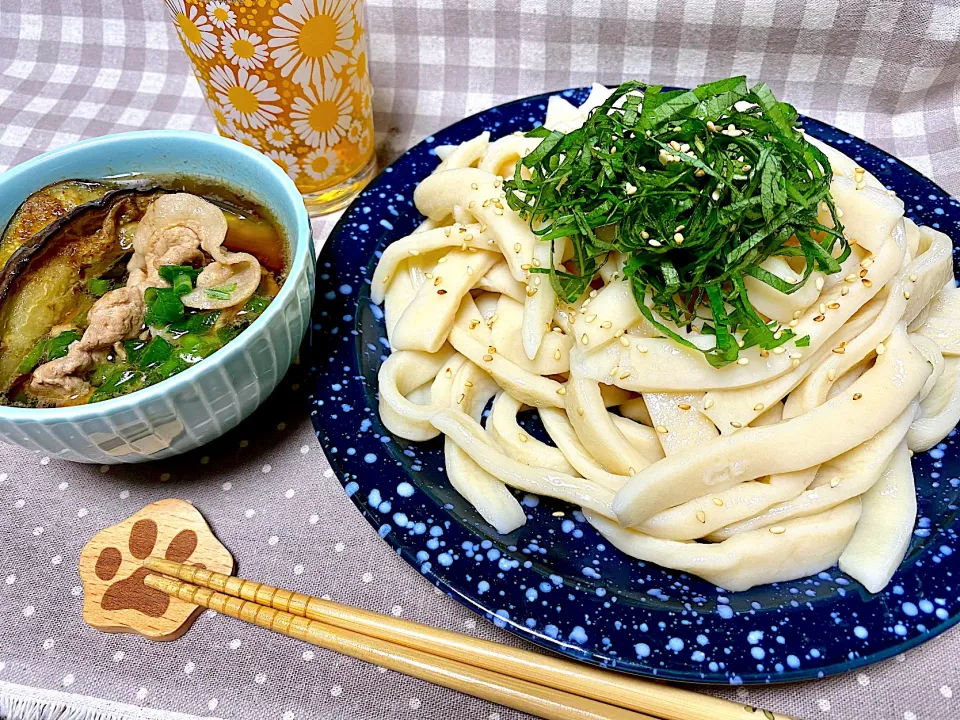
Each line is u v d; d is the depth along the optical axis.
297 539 0.27
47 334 0.26
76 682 0.24
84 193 0.29
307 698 0.24
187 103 0.46
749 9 0.42
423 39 0.46
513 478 0.25
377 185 0.34
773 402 0.25
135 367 0.25
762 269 0.24
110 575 0.26
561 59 0.46
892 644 0.21
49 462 0.29
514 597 0.22
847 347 0.25
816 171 0.25
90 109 0.45
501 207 0.28
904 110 0.43
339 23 0.33
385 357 0.30
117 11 0.48
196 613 0.25
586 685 0.21
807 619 0.22
